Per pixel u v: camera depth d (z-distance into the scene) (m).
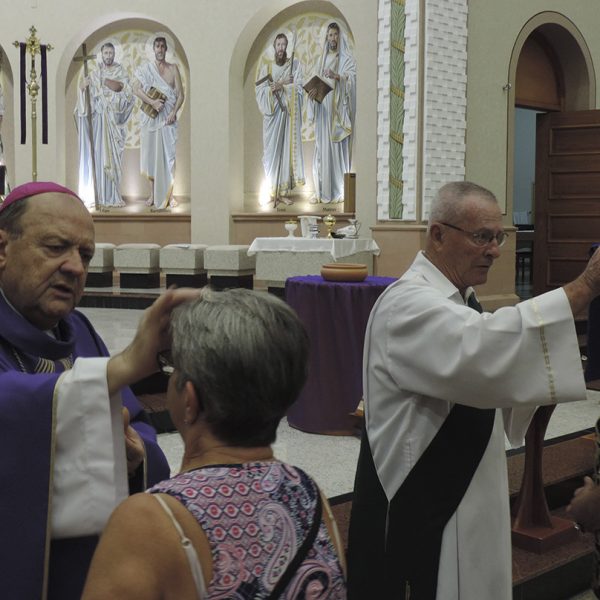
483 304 10.98
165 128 13.68
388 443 2.30
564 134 12.02
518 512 3.94
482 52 11.02
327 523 1.26
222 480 1.18
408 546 2.25
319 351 5.42
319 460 4.86
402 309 2.19
